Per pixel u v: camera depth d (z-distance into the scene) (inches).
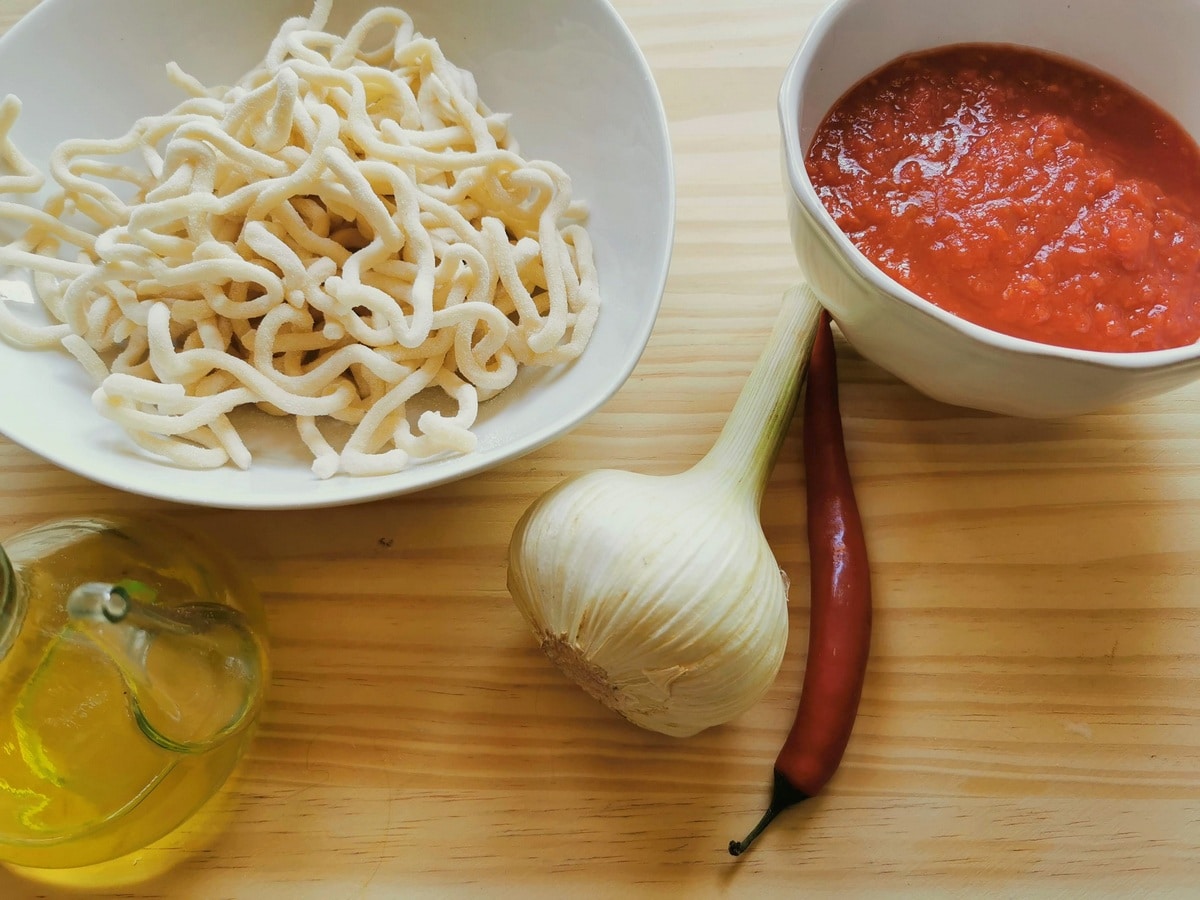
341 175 7.8
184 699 7.2
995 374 7.2
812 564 8.5
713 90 10.5
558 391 8.3
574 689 8.3
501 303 8.8
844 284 7.4
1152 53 8.5
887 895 7.7
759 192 10.0
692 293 9.7
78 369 8.2
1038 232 8.0
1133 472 9.0
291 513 8.7
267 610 8.5
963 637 8.5
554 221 8.7
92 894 7.6
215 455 7.8
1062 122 8.6
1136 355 6.6
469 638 8.4
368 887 7.7
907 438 9.1
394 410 8.2
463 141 9.1
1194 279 8.1
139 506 8.7
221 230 8.4
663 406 9.2
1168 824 7.9
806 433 8.9
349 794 7.9
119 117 9.2
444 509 8.8
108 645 6.8
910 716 8.2
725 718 7.8
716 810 8.0
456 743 8.1
